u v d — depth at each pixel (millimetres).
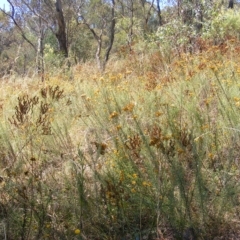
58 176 2918
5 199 2430
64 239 2209
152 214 2314
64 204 2398
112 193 2307
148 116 3727
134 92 4621
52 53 10242
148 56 7602
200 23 8883
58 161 3191
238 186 2359
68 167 2916
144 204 2314
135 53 7738
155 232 2277
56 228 2283
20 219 2346
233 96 3637
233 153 2697
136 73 6430
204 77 4434
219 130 3105
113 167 2611
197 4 9148
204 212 2230
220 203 2266
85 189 2490
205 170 2561
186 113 3561
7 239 2211
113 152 2816
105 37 24344
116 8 21922
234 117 3131
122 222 2307
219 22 8438
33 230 2277
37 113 4105
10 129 3561
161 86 4496
